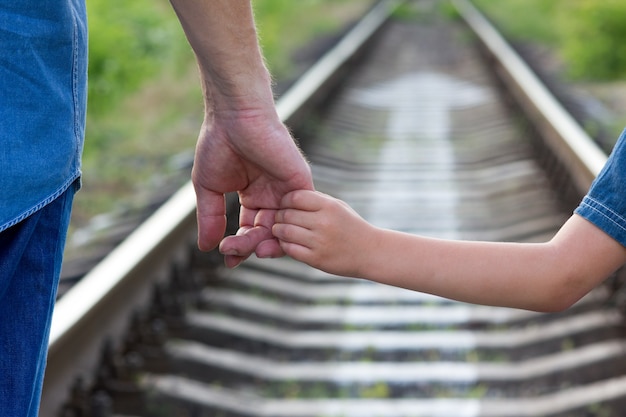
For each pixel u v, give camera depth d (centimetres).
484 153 948
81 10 158
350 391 401
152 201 634
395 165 902
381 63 1781
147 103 1130
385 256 155
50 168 144
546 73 1423
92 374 360
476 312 487
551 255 152
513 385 402
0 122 139
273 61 1403
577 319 456
